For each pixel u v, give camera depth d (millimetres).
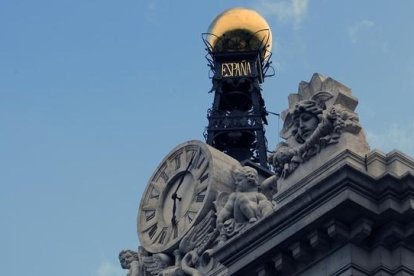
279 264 76562
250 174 82938
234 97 104062
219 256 78938
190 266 83562
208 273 82250
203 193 84812
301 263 76375
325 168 76688
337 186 74625
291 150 78812
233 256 78312
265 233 77188
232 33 105875
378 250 74688
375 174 75375
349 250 74562
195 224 84250
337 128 77188
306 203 75625
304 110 78750
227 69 104875
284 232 76375
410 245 75062
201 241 83500
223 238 81750
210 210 84000
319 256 75750
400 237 74688
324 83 78875
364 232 74500
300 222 75750
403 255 74562
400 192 74750
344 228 74875
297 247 76000
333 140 77188
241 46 105938
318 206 75250
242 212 81438
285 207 76375
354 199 74250
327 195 75000
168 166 88062
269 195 82812
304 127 78688
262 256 77062
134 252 87938
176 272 83812
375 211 74625
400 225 74812
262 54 106188
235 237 78312
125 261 87812
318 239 75250
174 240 84938
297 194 76562
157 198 87875
